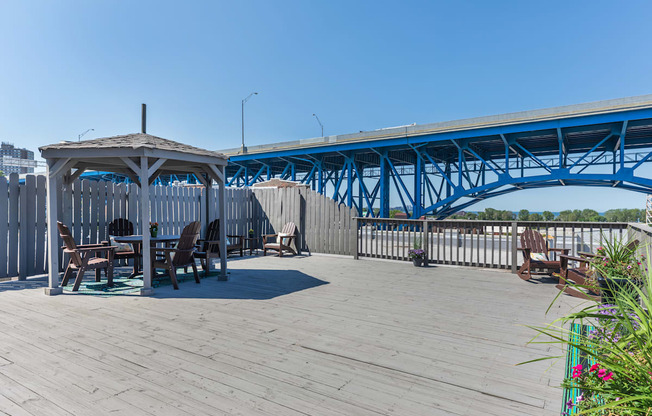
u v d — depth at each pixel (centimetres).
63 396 249
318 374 289
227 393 256
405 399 250
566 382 230
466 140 3303
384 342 365
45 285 648
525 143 3584
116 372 289
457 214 5159
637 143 3456
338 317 453
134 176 840
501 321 438
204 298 553
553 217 4838
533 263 674
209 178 865
